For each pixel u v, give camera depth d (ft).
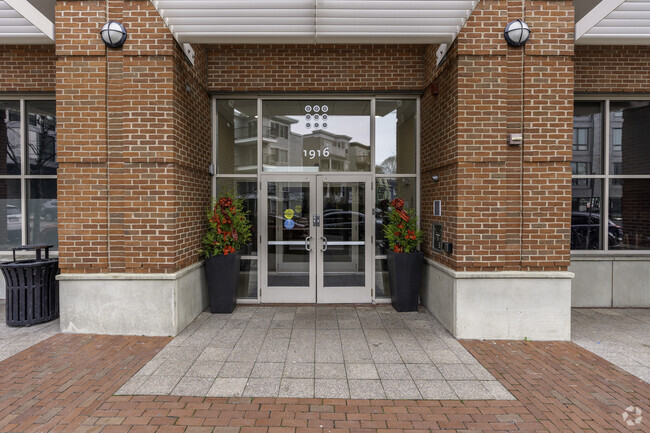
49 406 10.18
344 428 9.34
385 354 13.80
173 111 15.56
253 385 11.42
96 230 15.72
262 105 20.80
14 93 19.95
